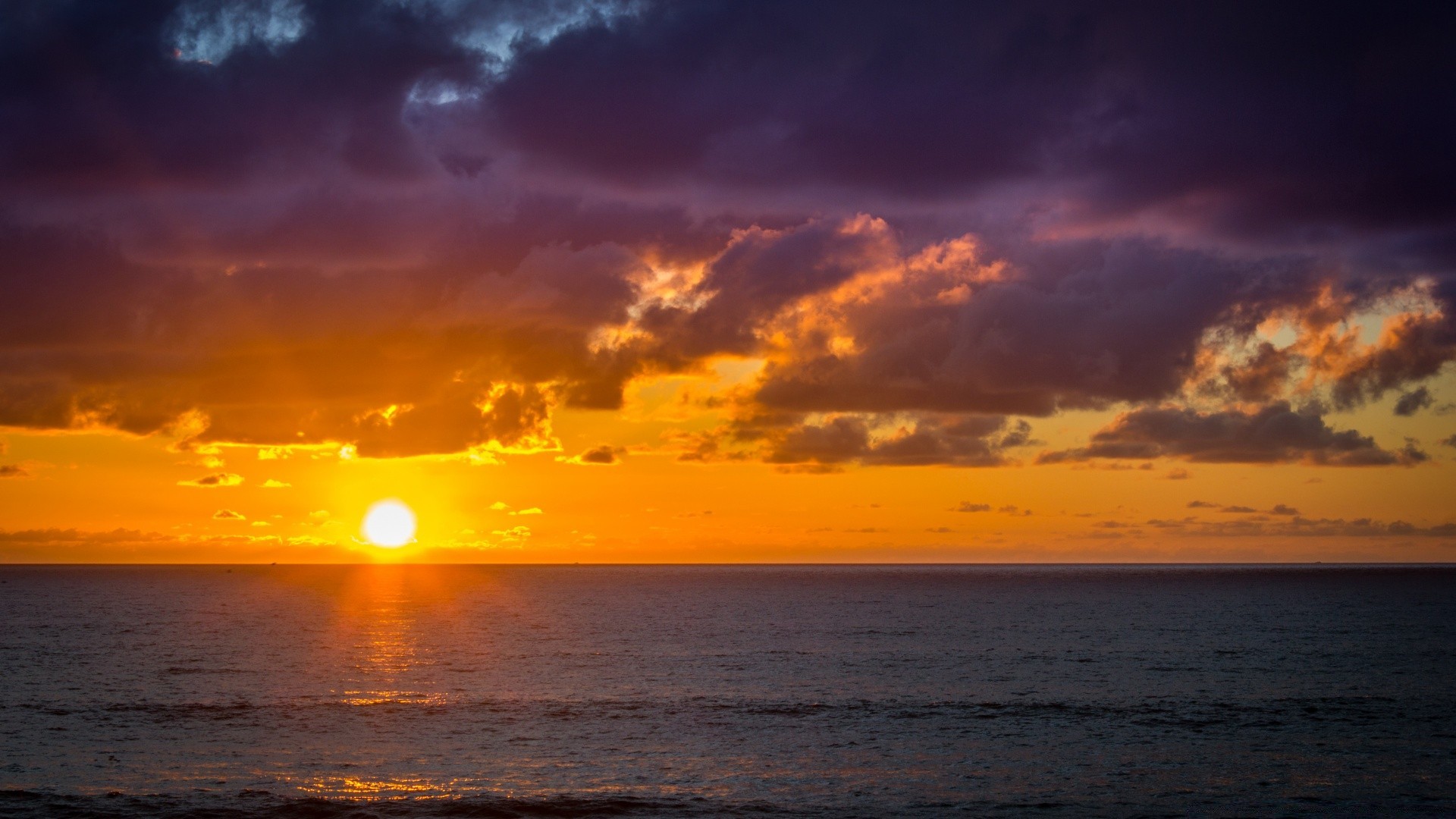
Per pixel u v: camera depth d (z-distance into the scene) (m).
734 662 77.56
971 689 63.44
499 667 74.44
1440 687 63.62
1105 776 42.03
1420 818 36.72
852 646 88.75
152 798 37.75
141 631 103.38
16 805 36.62
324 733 49.72
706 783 40.84
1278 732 50.16
